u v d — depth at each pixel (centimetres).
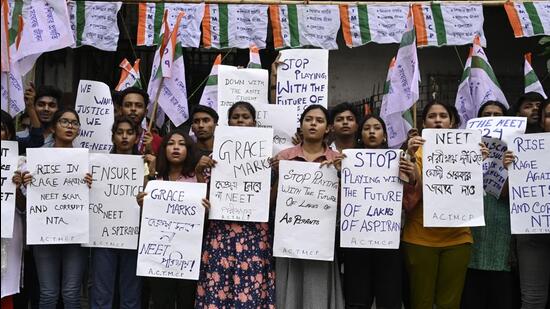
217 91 606
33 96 557
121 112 558
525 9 720
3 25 503
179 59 625
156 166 489
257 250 463
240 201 463
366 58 959
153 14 717
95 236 472
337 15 729
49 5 580
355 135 512
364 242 454
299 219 461
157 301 471
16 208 469
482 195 457
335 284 469
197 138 545
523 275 483
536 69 959
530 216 462
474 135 461
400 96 539
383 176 461
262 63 948
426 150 461
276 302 468
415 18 723
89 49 937
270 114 532
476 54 625
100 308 476
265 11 726
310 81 564
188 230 459
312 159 477
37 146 525
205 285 462
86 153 468
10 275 462
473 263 491
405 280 496
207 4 723
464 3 723
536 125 530
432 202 456
